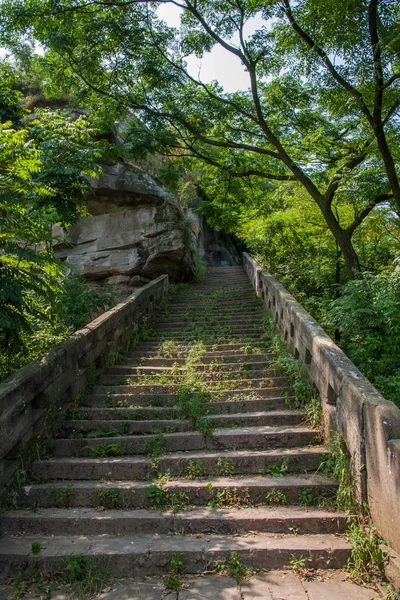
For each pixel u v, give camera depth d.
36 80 14.88
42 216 6.23
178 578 3.25
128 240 13.29
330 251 11.41
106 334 7.43
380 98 6.54
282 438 4.93
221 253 26.28
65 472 4.53
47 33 8.98
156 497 4.12
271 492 4.12
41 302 7.09
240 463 4.57
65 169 7.19
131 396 6.09
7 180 5.02
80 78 10.10
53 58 9.67
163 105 10.05
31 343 6.44
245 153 11.23
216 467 4.55
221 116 9.85
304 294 10.77
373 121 6.80
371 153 8.07
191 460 4.57
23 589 3.15
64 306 7.90
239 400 5.89
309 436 4.94
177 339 9.32
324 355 5.03
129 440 4.99
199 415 5.46
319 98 8.43
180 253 13.41
